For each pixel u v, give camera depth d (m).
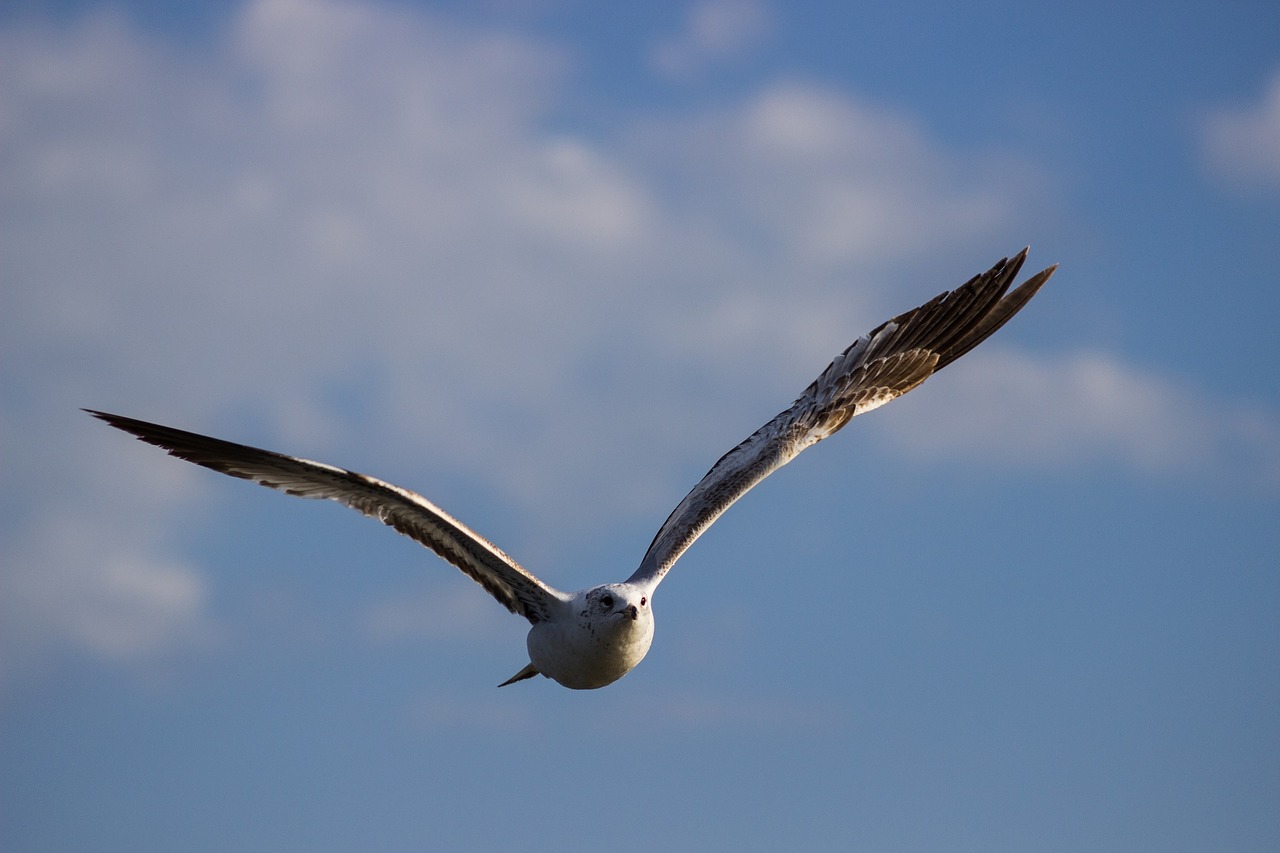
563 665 13.79
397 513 12.85
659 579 14.38
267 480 12.34
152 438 11.90
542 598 13.70
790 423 17.19
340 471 12.05
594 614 13.45
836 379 17.80
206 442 11.96
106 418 11.73
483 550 13.17
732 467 16.47
